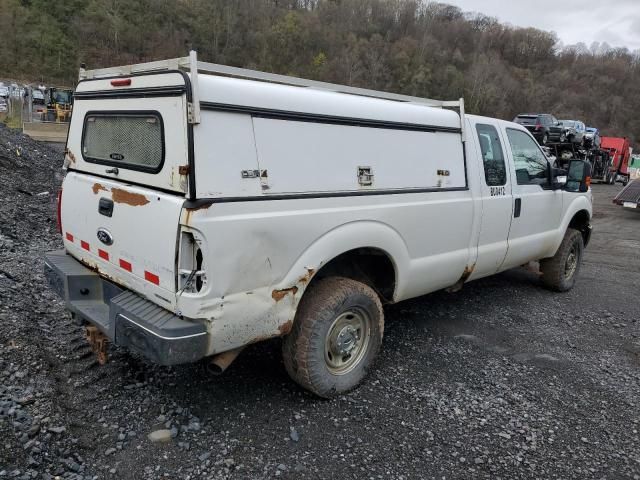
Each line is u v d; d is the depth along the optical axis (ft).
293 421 10.71
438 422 11.10
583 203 21.08
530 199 17.54
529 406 12.05
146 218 9.45
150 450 9.48
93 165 11.56
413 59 206.08
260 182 9.54
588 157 80.18
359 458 9.75
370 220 11.69
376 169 11.87
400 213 12.42
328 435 10.36
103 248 10.97
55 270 11.95
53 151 50.14
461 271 15.14
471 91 189.26
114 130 10.73
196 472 9.02
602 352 15.61
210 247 8.79
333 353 11.60
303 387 11.43
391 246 12.35
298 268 10.28
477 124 15.42
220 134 9.02
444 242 14.12
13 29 218.38
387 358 14.01
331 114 10.80
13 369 11.29
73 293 11.53
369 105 11.82
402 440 10.39
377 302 12.07
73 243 12.28
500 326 17.04
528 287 22.04
